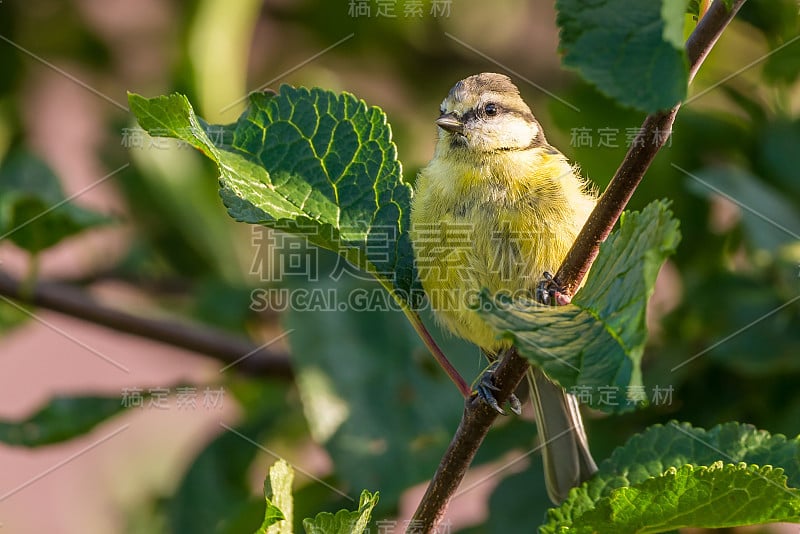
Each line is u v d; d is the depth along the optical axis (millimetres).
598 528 4039
